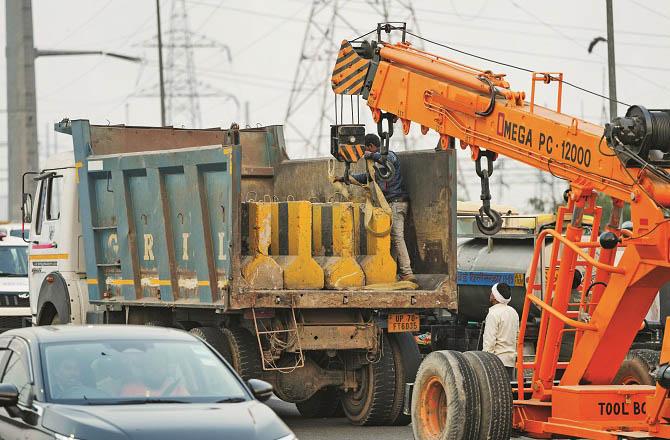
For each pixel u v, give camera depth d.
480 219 26.22
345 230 29.75
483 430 23.25
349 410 31.16
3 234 51.59
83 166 34.59
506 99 25.59
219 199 28.62
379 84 28.53
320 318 29.56
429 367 24.19
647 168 21.55
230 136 27.91
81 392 17.78
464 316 39.41
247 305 28.14
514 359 28.17
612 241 21.89
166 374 18.45
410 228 31.12
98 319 34.88
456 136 26.38
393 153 30.86
